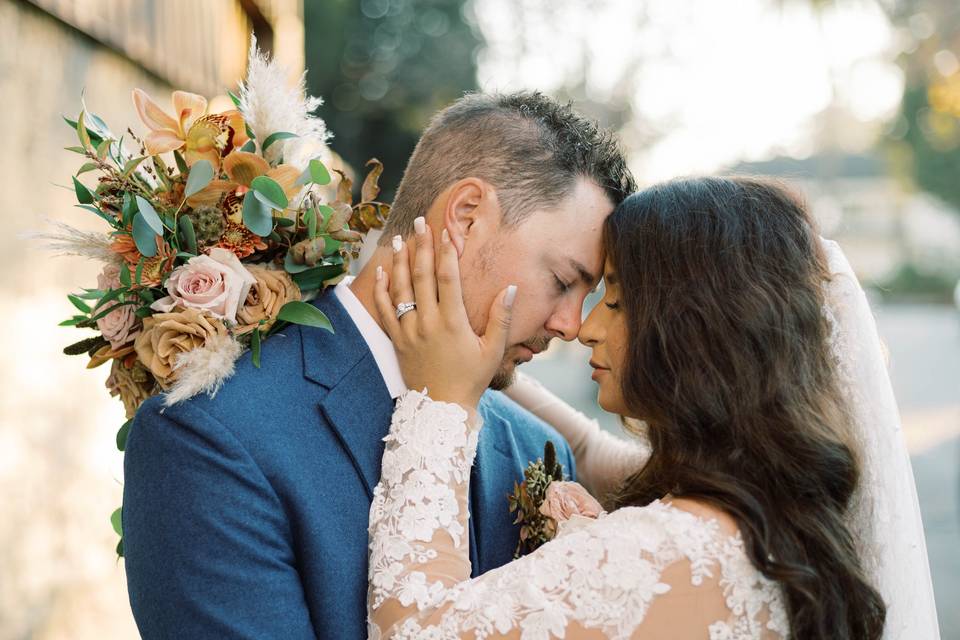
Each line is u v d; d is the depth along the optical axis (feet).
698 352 5.57
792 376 5.51
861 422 5.80
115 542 10.90
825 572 5.16
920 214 115.03
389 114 53.47
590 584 5.03
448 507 5.47
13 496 8.62
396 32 53.57
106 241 5.72
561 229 6.02
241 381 5.50
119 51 10.99
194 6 13.73
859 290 6.01
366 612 5.47
